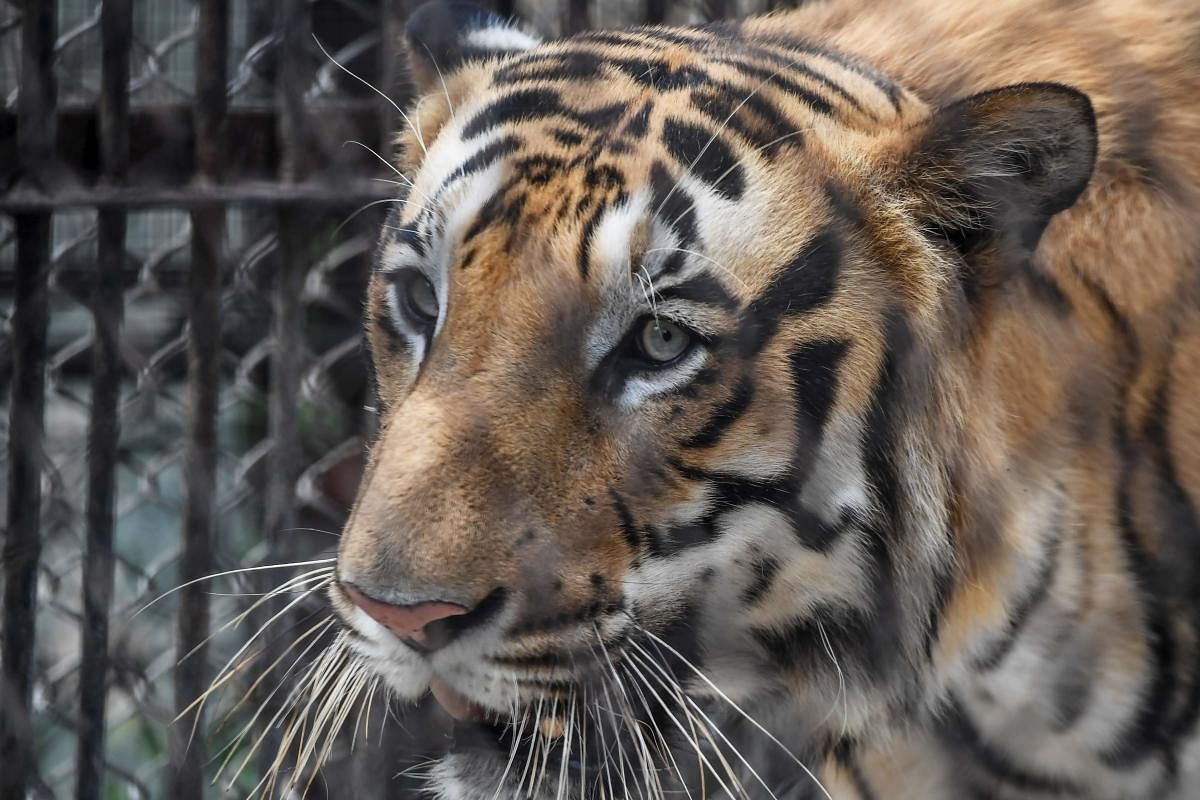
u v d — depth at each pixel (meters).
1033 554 4.38
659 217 3.89
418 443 3.75
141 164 6.18
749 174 4.04
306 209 6.35
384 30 5.97
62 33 6.74
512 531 3.76
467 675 3.88
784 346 4.01
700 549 4.06
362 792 6.05
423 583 3.65
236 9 7.70
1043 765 4.75
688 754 5.11
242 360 7.79
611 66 4.39
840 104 4.38
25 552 5.99
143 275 7.59
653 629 4.08
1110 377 4.40
